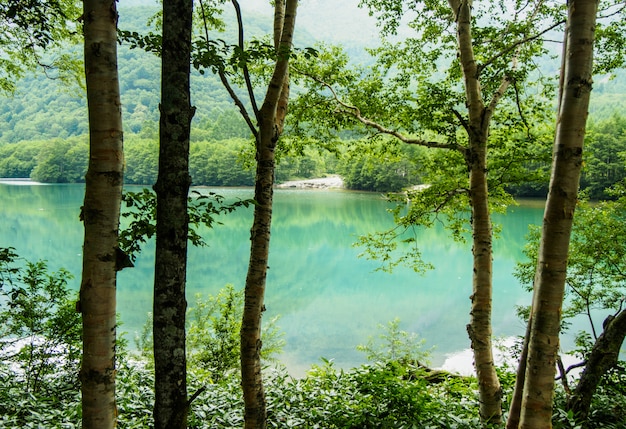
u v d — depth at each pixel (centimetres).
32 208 4606
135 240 354
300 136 796
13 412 503
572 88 313
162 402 288
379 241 822
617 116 4359
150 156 7175
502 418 557
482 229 578
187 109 288
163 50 283
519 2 692
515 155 721
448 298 2009
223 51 397
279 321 1723
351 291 2136
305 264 2695
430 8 731
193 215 366
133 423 493
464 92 669
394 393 521
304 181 7744
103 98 253
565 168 317
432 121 679
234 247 3162
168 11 281
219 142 8188
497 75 681
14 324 620
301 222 4119
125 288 2091
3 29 730
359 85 778
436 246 2988
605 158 3145
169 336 287
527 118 727
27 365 632
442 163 789
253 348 480
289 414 564
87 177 257
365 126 784
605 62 662
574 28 313
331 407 554
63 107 10750
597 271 833
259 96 5381
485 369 554
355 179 6619
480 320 567
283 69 469
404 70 766
